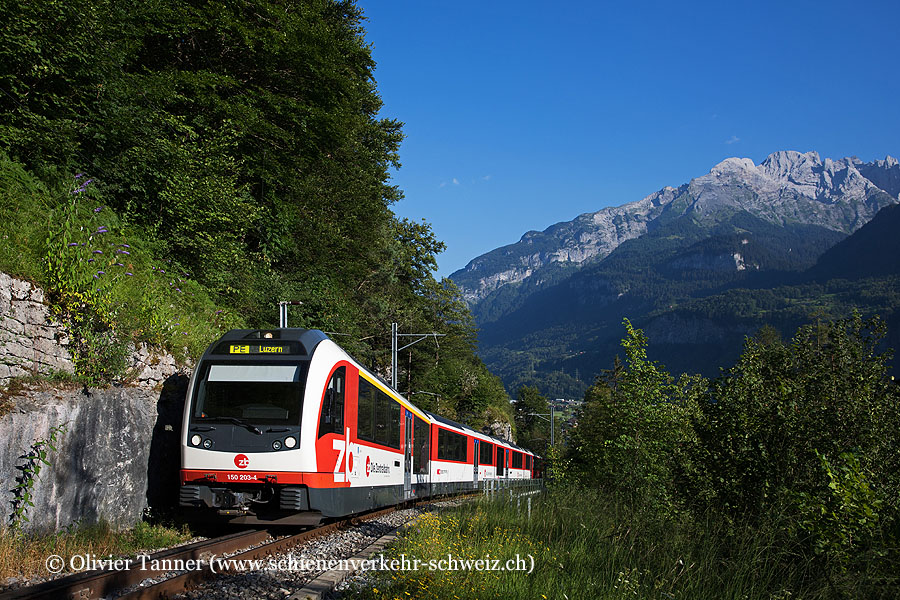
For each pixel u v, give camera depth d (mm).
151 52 24328
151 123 18641
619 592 7410
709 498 9570
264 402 11430
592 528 10875
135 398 11883
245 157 24547
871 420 8258
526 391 130500
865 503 7062
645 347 13883
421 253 55312
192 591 7227
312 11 28391
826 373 8703
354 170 34375
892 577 6773
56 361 10250
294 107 26297
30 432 9039
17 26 14484
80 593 6551
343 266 32250
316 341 12289
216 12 24094
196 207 19375
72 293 10461
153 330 12859
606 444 14078
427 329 55812
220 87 24469
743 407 9242
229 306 20969
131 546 9914
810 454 8508
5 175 12383
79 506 10047
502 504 15828
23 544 8297
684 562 7922
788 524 7836
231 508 11250
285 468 11133
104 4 17562
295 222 27609
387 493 16344
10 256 9812
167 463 13016
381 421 15758
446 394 65938
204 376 11672
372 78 37062
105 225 14602
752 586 7051
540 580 7785
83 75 16141
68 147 15320
